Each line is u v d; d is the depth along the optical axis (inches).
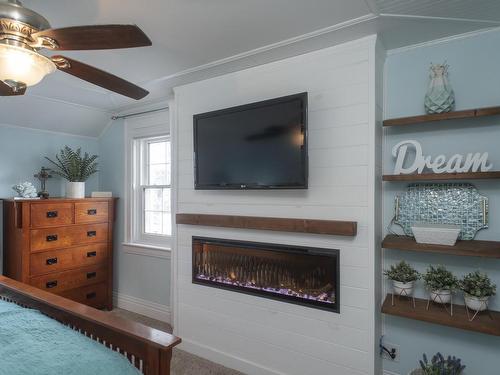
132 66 91.5
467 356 73.9
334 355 78.5
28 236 112.0
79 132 145.9
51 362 46.8
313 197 82.4
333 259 78.7
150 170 139.5
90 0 58.9
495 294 71.2
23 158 130.3
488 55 72.1
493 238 71.8
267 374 88.2
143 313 134.6
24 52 46.5
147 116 134.3
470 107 73.7
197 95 104.1
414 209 79.4
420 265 79.4
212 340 99.2
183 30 71.2
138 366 53.9
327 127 80.4
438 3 61.0
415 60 79.7
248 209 93.6
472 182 74.0
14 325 58.0
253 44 78.4
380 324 80.8
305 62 83.7
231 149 91.3
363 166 75.5
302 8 63.0
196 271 103.1
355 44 76.4
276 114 82.7
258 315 90.4
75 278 125.6
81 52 81.4
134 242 140.6
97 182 152.9
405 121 73.3
